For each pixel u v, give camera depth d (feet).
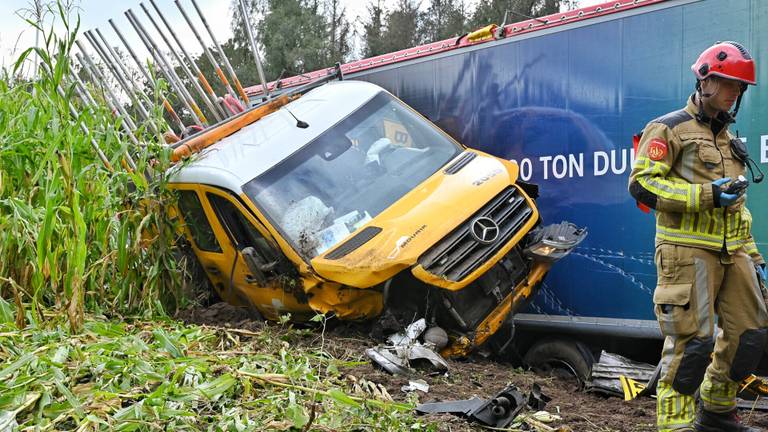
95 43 30.99
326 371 17.33
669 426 13.82
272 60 94.02
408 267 20.34
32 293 22.52
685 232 13.74
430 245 20.34
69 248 20.30
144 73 31.09
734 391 14.48
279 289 23.06
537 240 22.62
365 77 30.81
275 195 23.20
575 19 24.44
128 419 12.73
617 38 23.54
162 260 25.11
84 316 22.26
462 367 20.44
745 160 14.29
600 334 23.98
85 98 27.25
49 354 16.02
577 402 18.17
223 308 25.85
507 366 23.16
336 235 22.30
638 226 23.26
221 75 32.01
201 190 24.40
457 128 27.66
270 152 24.45
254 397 14.84
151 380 14.71
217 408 14.26
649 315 23.08
